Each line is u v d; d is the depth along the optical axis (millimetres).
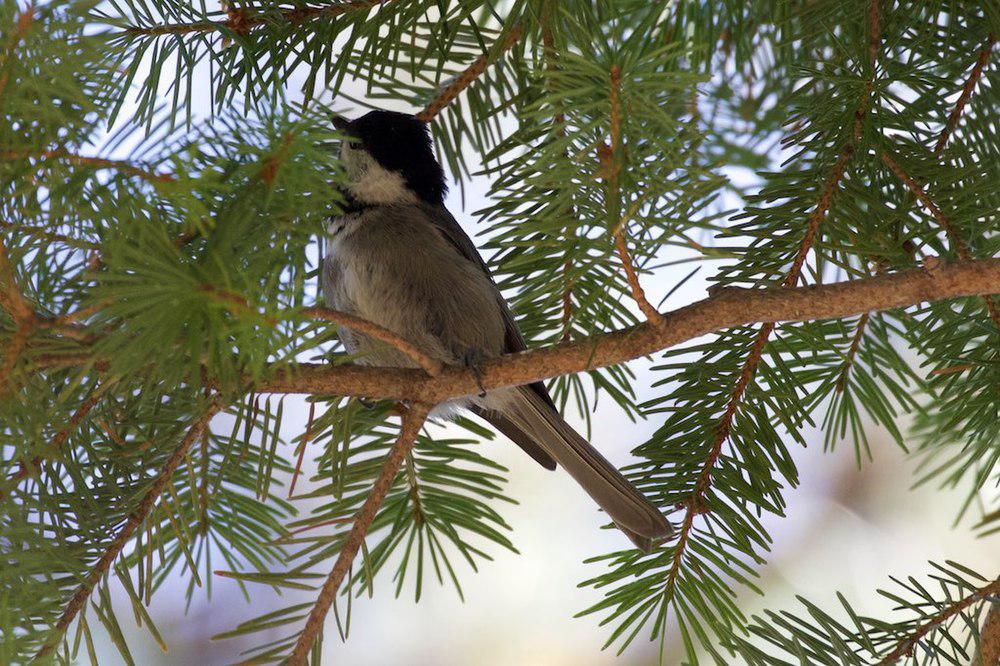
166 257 3033
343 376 4352
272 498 4953
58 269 3961
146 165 3025
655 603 4461
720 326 4086
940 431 4695
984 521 5055
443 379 4379
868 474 8938
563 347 4344
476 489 5074
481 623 8594
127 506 4117
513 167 4695
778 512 4586
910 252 4676
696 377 4648
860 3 4441
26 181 3146
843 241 4719
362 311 6555
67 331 3225
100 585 3938
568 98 3854
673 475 4656
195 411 4219
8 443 3381
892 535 8617
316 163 3334
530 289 5152
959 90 4766
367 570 4098
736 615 4688
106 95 3861
